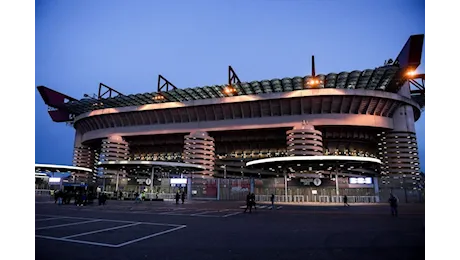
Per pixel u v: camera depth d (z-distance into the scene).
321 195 50.00
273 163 50.47
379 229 14.11
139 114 120.25
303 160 46.56
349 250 8.88
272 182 54.69
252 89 103.25
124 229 14.20
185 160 110.31
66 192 39.12
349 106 99.69
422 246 9.23
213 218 20.80
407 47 95.75
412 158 103.38
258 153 123.62
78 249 9.18
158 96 111.88
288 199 51.78
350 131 108.88
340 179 49.94
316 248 9.34
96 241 10.70
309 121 100.69
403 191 57.66
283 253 8.62
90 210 27.67
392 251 8.55
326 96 97.38
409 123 106.50
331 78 94.62
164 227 15.20
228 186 58.53
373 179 49.34
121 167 60.72
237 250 9.13
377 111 103.06
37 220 17.89
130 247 9.61
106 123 126.69
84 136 136.12
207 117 112.88
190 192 60.56
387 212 26.78
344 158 45.00
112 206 34.97
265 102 103.88
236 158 121.75
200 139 111.00
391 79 95.75
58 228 14.30
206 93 107.69
